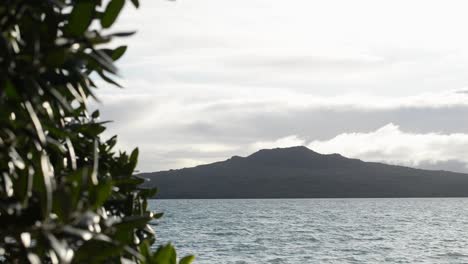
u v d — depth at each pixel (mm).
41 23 1705
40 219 1647
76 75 1691
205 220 154750
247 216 181625
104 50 2172
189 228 119875
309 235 103062
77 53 1687
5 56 1516
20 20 1685
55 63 1614
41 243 1499
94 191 1728
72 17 1764
